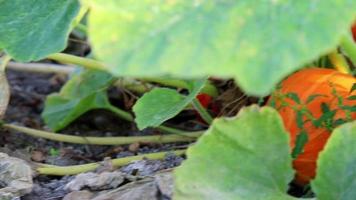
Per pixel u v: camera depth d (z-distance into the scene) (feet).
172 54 2.64
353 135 3.19
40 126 5.29
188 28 2.70
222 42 2.64
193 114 4.80
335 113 3.52
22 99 5.71
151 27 2.73
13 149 4.63
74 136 4.69
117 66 2.66
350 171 3.21
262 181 3.25
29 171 3.82
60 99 5.03
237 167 3.23
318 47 2.60
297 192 3.81
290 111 3.59
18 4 3.83
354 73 3.87
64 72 5.53
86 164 4.25
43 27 3.72
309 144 3.55
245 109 3.20
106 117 5.17
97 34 2.76
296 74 3.69
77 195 3.66
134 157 4.09
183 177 3.21
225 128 3.20
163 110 3.67
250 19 2.69
